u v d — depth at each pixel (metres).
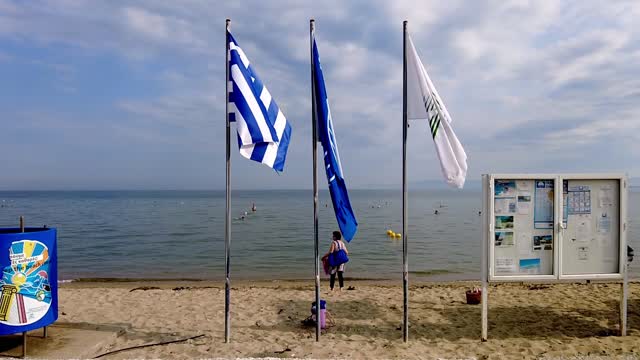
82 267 19.92
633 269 18.44
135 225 42.19
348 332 7.89
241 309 9.59
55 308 6.57
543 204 7.25
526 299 10.43
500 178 7.15
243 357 6.43
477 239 30.25
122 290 12.30
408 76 7.04
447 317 8.90
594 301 10.13
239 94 6.76
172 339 7.34
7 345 6.68
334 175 7.00
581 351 6.68
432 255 23.20
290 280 16.34
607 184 7.31
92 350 6.61
